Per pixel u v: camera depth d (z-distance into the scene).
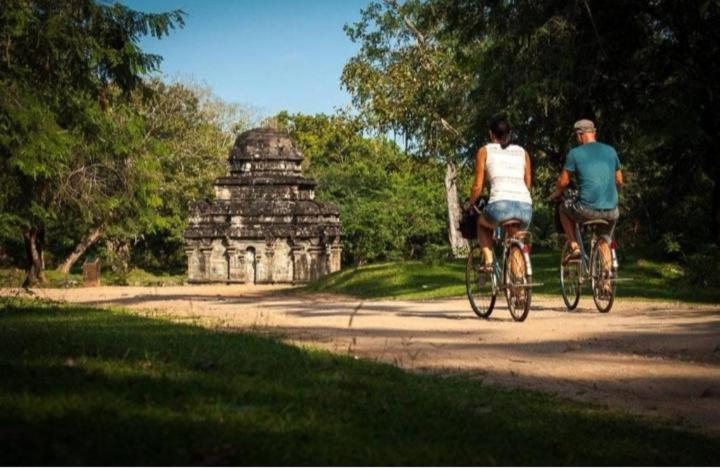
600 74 21.92
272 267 49.19
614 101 22.27
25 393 4.99
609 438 5.36
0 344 7.54
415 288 22.56
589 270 13.03
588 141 12.92
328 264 49.59
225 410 4.83
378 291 23.89
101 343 7.68
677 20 21.20
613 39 21.72
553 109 22.27
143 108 61.62
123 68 21.64
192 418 4.61
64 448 3.91
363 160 69.44
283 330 10.44
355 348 8.75
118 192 36.16
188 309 16.20
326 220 50.19
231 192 50.22
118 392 5.19
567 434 5.30
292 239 49.03
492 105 23.88
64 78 20.80
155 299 24.03
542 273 21.52
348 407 5.21
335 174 66.62
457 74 41.81
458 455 4.37
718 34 20.75
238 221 49.41
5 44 19.77
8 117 19.66
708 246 20.66
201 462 3.89
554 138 23.14
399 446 4.41
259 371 6.33
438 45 44.44
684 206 25.89
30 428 4.21
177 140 64.56
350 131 49.38
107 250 60.66
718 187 22.11
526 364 7.94
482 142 24.47
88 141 29.20
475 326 10.88
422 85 43.94
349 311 14.23
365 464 4.05
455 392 6.18
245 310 15.73
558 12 21.55
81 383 5.45
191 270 49.50
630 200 28.72
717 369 7.78
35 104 19.91
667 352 8.61
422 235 63.66
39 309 12.78
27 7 19.66
